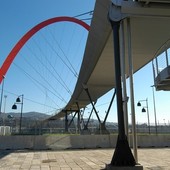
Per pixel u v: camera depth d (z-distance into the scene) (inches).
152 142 1015.0
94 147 958.4
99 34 926.4
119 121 448.5
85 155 700.7
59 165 510.9
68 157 652.1
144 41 858.8
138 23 692.7
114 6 491.2
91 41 1098.7
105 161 572.1
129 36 511.8
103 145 970.1
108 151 822.5
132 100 486.0
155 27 730.8
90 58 1255.5
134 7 488.7
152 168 470.3
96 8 823.1
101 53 1063.0
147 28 734.5
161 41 863.1
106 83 1792.6
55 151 830.5
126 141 439.2
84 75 1662.2
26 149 893.8
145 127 2041.1
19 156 674.2
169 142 1026.7
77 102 3061.0
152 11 494.0
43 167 484.4
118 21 485.1
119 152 433.1
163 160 589.3
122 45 503.5
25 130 1459.2
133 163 426.6
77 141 952.9
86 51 1289.4
